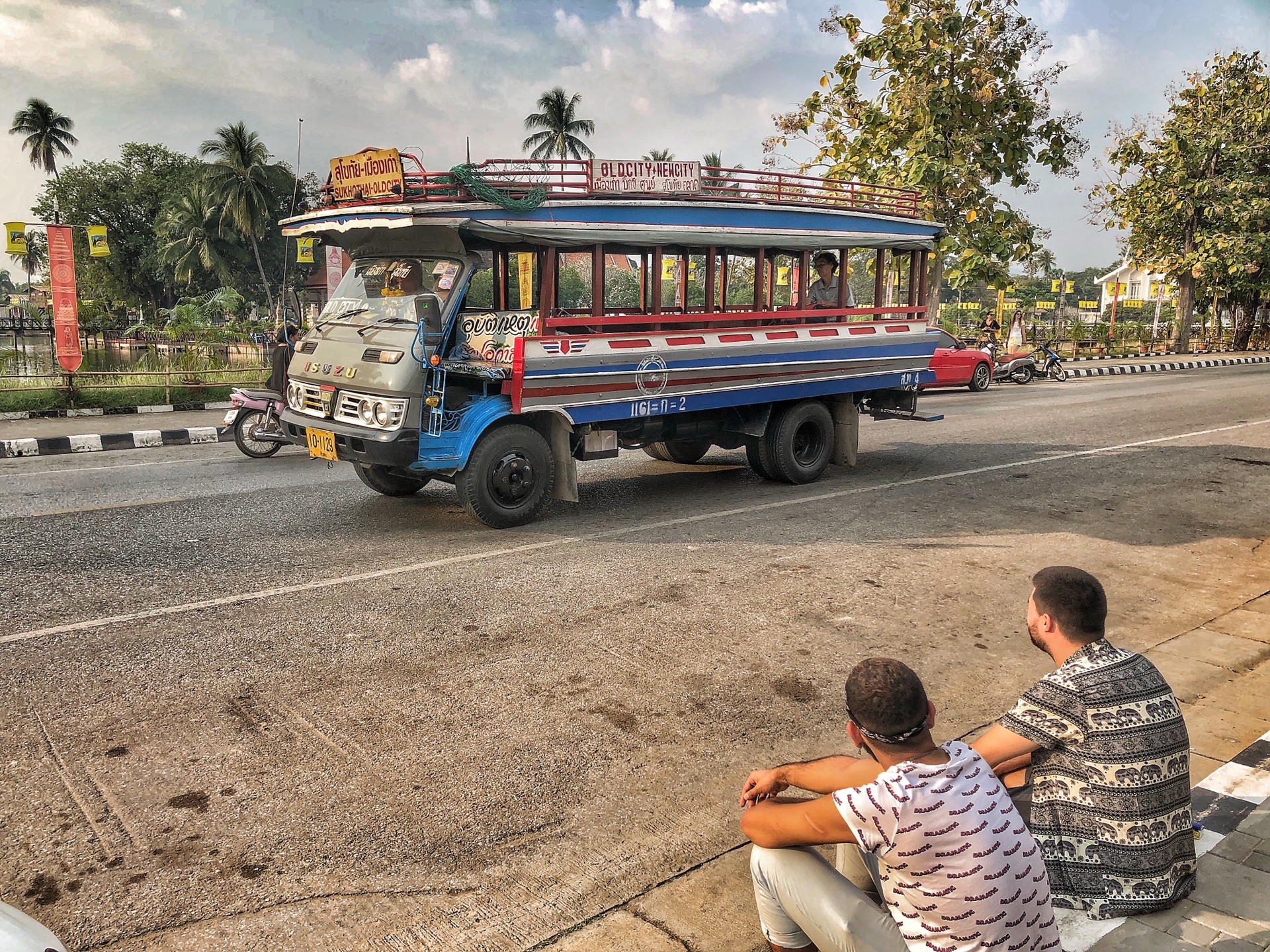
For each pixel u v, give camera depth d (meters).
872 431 13.81
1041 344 33.06
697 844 3.40
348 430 7.18
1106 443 12.68
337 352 7.51
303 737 4.07
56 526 7.43
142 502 8.38
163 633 5.16
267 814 3.49
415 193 7.06
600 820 3.54
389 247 7.76
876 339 9.88
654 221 7.79
